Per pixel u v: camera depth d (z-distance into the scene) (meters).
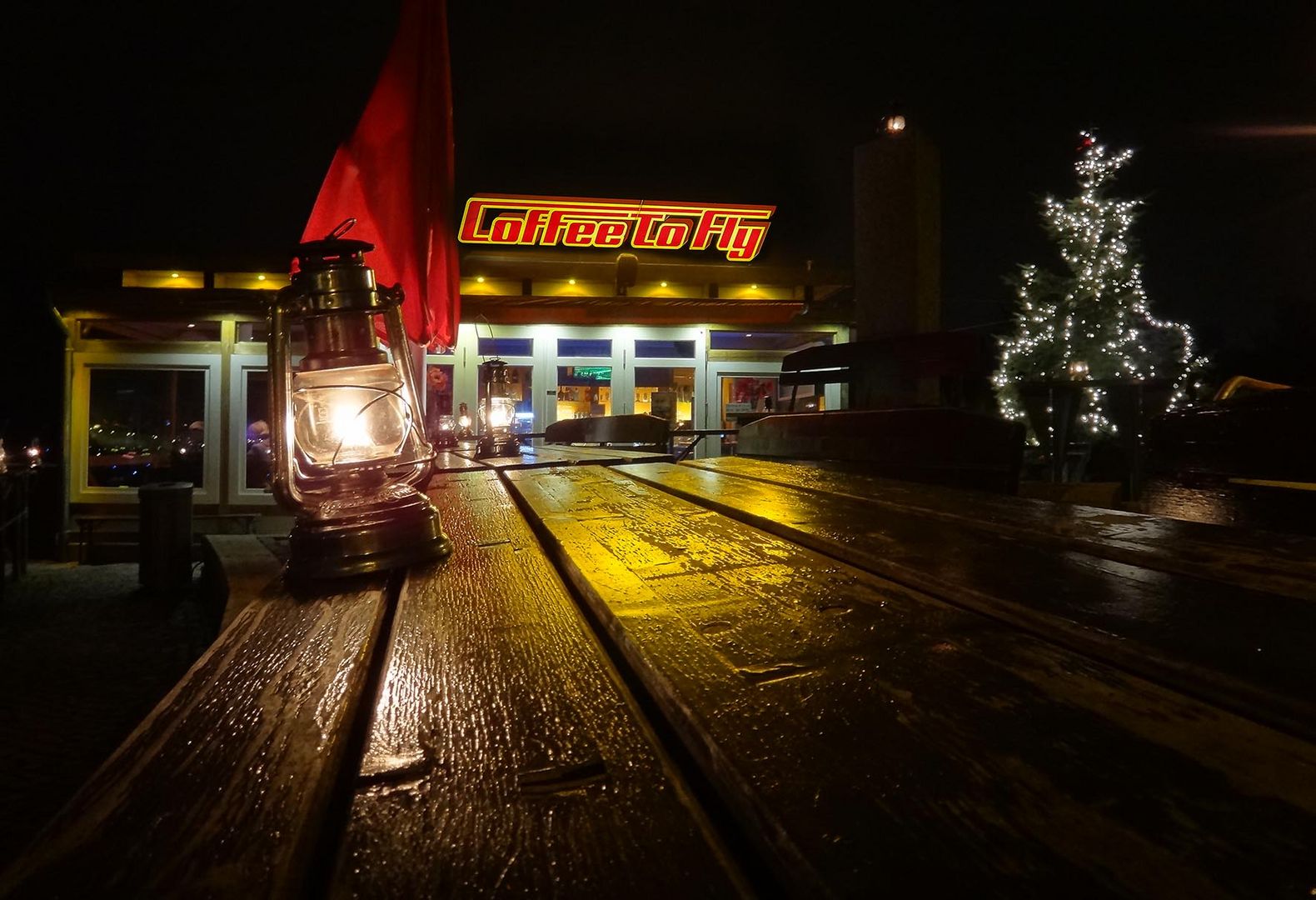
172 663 5.70
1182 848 0.46
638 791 0.60
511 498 2.66
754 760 0.59
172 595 8.52
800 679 0.76
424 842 0.53
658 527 1.77
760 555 1.41
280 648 1.03
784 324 13.94
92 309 11.84
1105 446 7.30
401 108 4.66
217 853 0.51
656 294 13.42
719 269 13.28
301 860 0.51
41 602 8.18
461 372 13.31
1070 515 1.66
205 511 12.26
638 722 0.74
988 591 1.02
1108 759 0.58
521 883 0.48
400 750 0.68
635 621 0.98
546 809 0.57
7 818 3.14
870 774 0.56
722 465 3.39
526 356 13.54
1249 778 0.54
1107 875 0.44
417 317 4.72
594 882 0.48
